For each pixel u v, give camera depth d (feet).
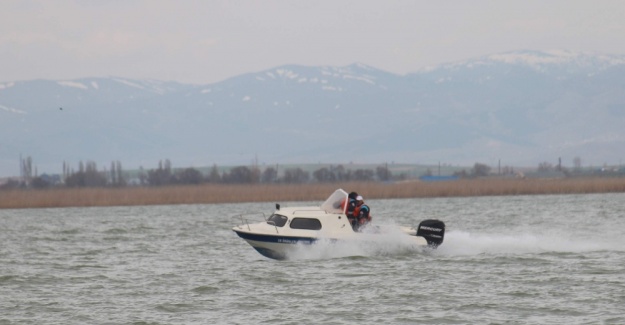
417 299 347.36
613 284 370.53
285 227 448.24
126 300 357.82
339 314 323.78
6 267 465.06
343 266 427.74
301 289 371.35
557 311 322.14
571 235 622.95
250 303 345.51
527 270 411.75
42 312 336.08
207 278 407.85
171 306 343.26
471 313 322.34
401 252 457.27
